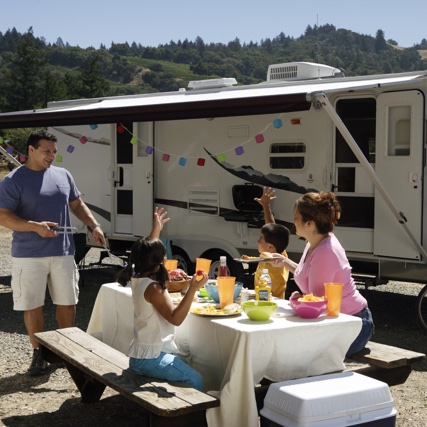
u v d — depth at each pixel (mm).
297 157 7277
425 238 6461
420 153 6434
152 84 146125
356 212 6891
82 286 9031
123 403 4590
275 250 4793
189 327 3936
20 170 5125
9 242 14664
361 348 4066
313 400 3213
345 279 4062
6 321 7152
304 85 7457
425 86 6398
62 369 5312
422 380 5164
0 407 4523
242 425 3457
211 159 7961
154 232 4531
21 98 45219
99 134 9141
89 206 9336
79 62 158500
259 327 3527
